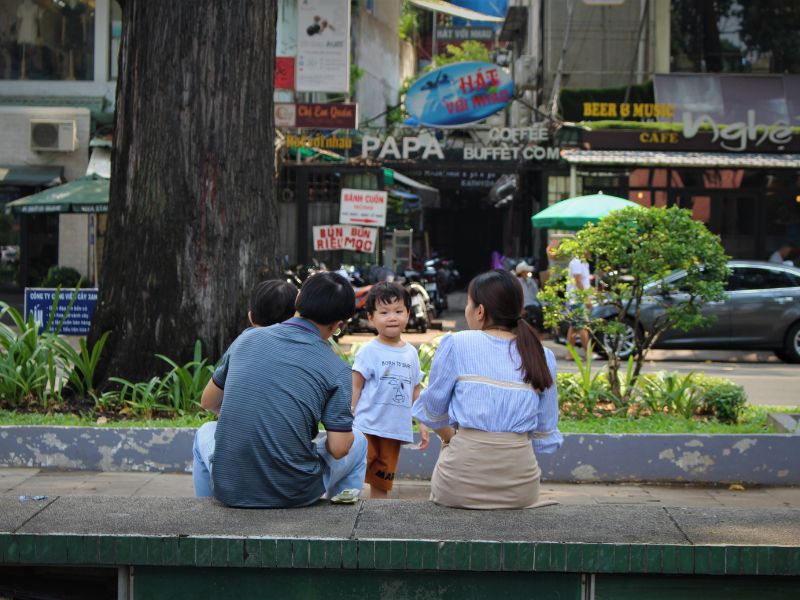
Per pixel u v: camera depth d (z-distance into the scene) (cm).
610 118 2261
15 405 891
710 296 913
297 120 2050
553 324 962
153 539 367
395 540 365
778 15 2364
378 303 610
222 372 470
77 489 714
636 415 920
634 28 2350
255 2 917
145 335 908
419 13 4478
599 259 941
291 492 426
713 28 2375
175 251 904
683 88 2333
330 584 373
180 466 782
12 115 2333
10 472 775
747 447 787
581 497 734
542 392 448
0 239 2341
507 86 2111
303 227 2139
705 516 413
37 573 411
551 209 1708
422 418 457
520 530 385
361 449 486
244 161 914
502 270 462
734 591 371
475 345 450
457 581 372
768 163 2106
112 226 933
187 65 901
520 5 2814
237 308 912
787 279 1628
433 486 448
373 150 2098
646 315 1579
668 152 2167
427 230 3859
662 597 372
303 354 438
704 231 913
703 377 1004
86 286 2242
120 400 870
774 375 1458
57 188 1909
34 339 927
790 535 380
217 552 366
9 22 2377
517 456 436
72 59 2380
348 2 2058
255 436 423
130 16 921
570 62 2361
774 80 2353
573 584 372
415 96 2116
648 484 784
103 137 2300
